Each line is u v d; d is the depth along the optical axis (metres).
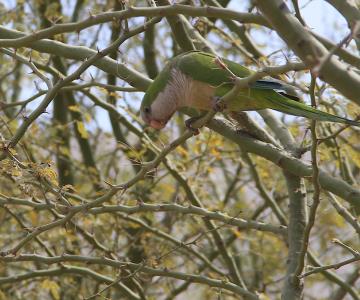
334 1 6.82
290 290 9.12
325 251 15.61
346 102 10.41
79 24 7.73
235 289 10.02
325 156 11.02
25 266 14.86
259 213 14.66
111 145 17.20
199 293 17.86
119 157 15.98
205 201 14.74
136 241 14.23
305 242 8.49
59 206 8.40
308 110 7.49
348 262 8.50
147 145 12.59
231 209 14.86
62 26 7.80
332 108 10.38
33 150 15.17
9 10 13.43
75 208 8.34
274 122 10.34
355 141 11.73
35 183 8.50
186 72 8.59
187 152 13.62
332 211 14.38
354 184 12.02
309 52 5.58
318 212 14.28
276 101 7.82
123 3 8.16
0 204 9.04
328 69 5.65
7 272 15.16
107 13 7.63
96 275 11.38
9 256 9.41
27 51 11.38
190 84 8.60
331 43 7.41
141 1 15.45
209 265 12.91
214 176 18.00
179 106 8.98
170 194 15.07
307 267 9.53
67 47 9.45
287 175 9.88
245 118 9.09
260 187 13.18
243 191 17.25
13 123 12.99
